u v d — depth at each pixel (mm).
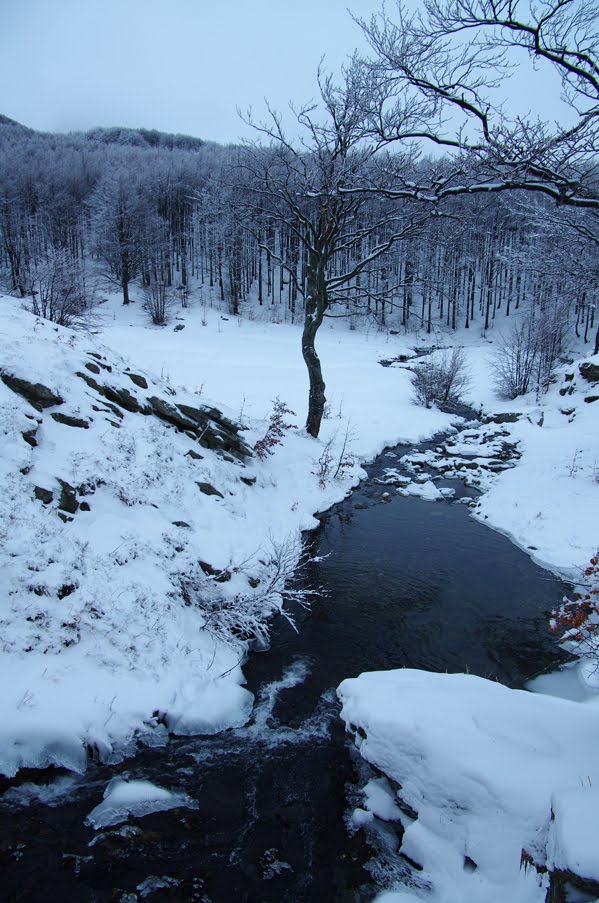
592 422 15492
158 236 45219
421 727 4035
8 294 30672
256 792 4453
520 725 3932
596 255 10453
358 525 10727
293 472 11969
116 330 32906
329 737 5141
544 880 2836
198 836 4004
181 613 6234
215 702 5375
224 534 8023
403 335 41125
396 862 3703
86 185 59062
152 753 4766
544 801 3215
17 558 5484
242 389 20000
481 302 46594
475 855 3275
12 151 63281
